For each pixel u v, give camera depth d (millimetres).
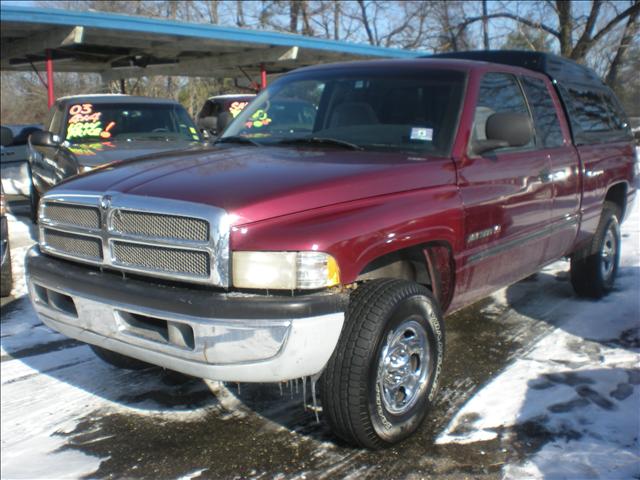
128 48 16328
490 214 4086
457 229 3785
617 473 3199
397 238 3342
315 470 3354
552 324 5363
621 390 4094
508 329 5266
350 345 3178
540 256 4891
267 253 2953
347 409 3219
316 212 3125
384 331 3234
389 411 3391
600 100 6141
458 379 4332
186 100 27922
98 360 4902
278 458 3484
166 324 3188
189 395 4281
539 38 18156
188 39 15055
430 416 3836
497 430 3656
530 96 4910
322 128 4473
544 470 3254
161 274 3119
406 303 3350
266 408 4070
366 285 3354
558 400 3971
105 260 3332
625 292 6168
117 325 3266
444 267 3885
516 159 4469
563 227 5078
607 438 3523
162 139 9234
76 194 3496
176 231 3076
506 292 6273
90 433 3818
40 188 9195
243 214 2973
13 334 5508
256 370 2973
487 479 3211
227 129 4941
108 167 3877
